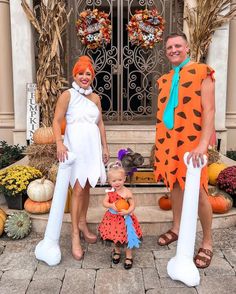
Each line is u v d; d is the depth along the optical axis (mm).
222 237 3744
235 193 4086
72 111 3260
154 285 2863
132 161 4109
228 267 3143
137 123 6754
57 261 3156
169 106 3127
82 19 6289
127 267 3105
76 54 6715
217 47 5828
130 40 6457
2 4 6402
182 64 3107
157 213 3986
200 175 2891
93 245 3576
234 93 6848
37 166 4559
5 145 6434
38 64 5730
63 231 3787
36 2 6273
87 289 2805
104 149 3576
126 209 3086
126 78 6914
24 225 3709
